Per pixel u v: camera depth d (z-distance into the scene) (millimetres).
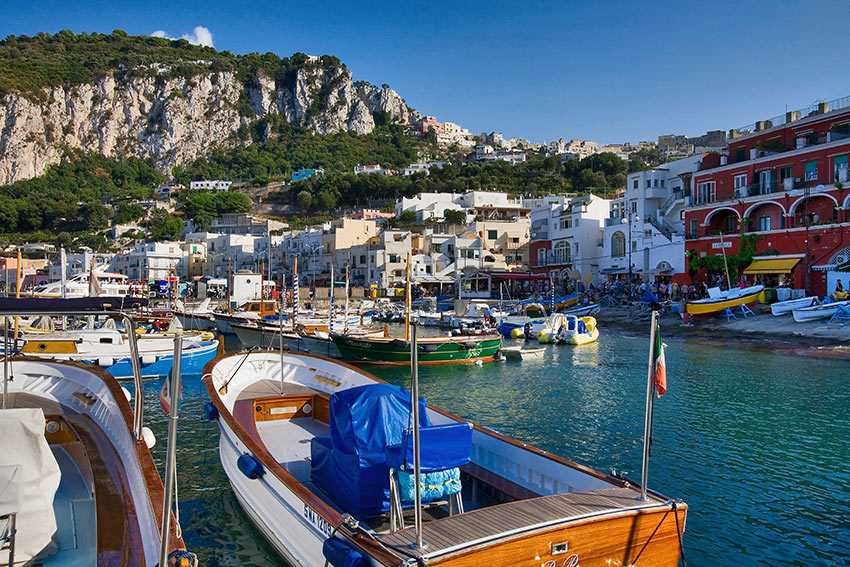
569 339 37406
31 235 110750
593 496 7207
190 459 14023
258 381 15086
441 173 136000
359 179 132875
